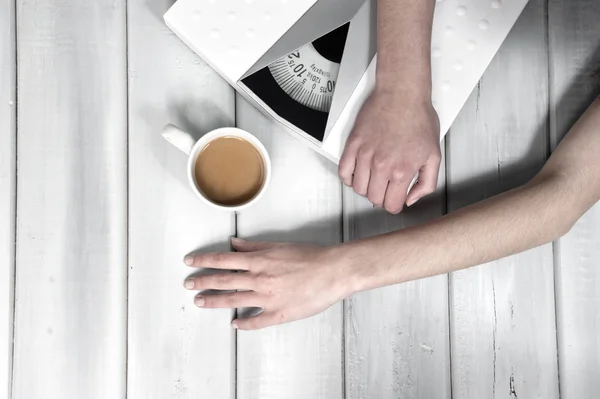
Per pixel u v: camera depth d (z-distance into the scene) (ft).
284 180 2.96
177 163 2.93
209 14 2.62
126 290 2.89
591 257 3.00
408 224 2.97
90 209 2.90
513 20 2.68
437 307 2.97
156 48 2.94
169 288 2.90
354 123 2.57
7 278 2.86
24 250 2.88
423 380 2.96
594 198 2.56
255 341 2.92
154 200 2.91
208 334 2.90
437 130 2.51
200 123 2.94
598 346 2.99
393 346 2.96
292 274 2.69
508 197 2.58
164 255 2.90
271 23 2.63
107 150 2.92
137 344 2.88
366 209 2.97
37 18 2.92
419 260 2.59
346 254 2.66
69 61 2.92
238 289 2.78
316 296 2.67
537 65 3.01
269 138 2.96
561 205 2.53
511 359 2.99
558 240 3.00
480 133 3.00
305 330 2.94
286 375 2.93
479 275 2.99
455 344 2.98
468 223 2.57
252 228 2.94
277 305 2.72
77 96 2.92
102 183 2.91
